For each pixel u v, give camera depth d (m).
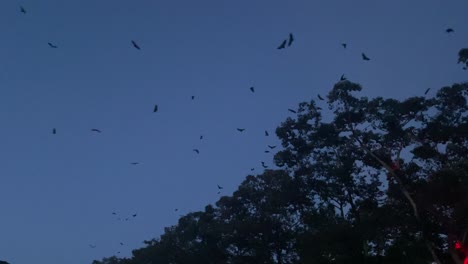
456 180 34.47
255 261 50.16
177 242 56.44
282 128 42.97
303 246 38.75
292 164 43.62
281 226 50.09
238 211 52.62
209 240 53.69
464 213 33.66
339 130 41.22
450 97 37.22
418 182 36.97
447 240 35.88
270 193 47.59
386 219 37.97
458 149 37.16
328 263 35.94
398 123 38.47
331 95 40.53
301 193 44.00
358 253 34.28
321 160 42.78
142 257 56.56
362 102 40.09
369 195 41.41
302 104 42.84
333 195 42.53
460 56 35.00
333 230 37.38
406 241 36.88
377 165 40.53
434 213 35.94
